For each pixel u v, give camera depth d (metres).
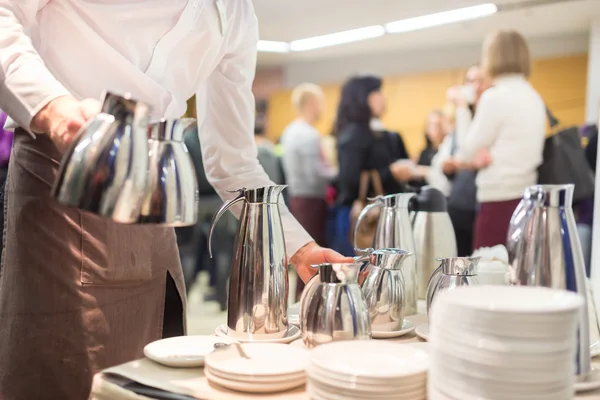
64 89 0.83
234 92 1.23
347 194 3.81
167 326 1.23
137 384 0.75
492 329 0.56
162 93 1.08
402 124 7.45
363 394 0.64
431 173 4.05
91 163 0.64
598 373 0.76
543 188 0.76
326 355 0.71
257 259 0.93
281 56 7.82
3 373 1.06
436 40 6.77
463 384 0.58
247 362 0.77
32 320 1.04
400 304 1.00
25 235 1.04
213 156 1.27
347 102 3.77
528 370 0.56
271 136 8.53
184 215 0.68
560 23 5.95
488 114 2.76
